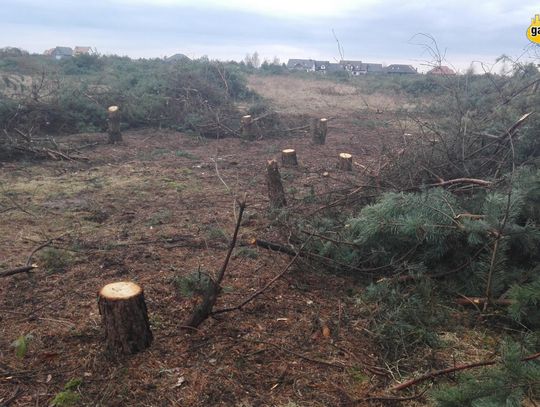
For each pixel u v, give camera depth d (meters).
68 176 7.48
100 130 10.96
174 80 13.05
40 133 10.33
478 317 3.50
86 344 3.07
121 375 2.78
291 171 8.07
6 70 17.59
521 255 3.84
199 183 7.24
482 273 3.62
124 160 8.70
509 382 2.35
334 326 3.35
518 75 10.64
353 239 4.27
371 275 4.07
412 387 2.79
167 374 2.79
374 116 14.71
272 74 23.75
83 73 18.72
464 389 2.39
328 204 5.23
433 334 3.19
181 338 3.12
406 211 3.94
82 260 4.35
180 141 10.54
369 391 2.75
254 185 7.14
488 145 6.00
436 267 4.02
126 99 11.88
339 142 10.93
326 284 3.98
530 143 5.72
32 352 3.00
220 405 2.59
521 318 3.33
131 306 2.85
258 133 11.30
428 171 5.45
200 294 3.39
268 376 2.82
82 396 2.63
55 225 5.32
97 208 5.89
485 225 3.50
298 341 3.17
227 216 5.67
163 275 4.04
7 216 5.55
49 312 3.47
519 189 3.84
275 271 4.14
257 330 3.26
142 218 5.59
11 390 2.68
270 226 5.14
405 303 3.43
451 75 9.04
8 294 3.73
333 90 20.30
